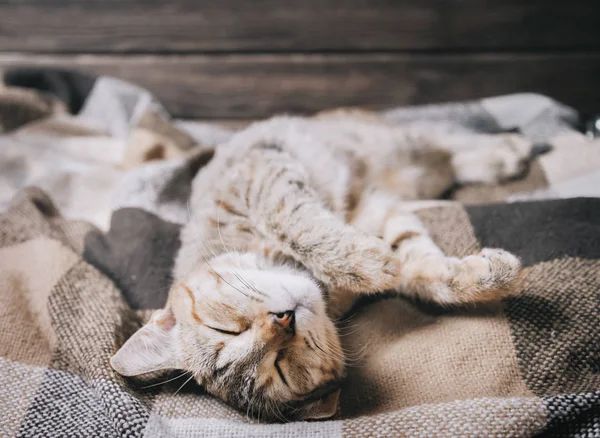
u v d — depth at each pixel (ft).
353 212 1.68
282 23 2.25
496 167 1.83
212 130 2.18
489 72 2.26
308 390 1.43
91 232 1.72
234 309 1.43
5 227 1.68
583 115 2.21
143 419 1.26
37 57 2.32
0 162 1.98
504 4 2.19
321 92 2.32
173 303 1.49
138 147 2.02
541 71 2.25
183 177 1.84
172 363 1.41
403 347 1.41
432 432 1.21
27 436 1.27
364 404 1.35
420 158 1.87
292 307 1.42
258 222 1.51
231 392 1.39
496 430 1.20
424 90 2.30
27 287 1.55
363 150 1.83
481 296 1.40
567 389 1.28
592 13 2.18
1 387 1.36
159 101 2.36
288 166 1.59
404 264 1.50
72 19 2.27
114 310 1.48
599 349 1.31
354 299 1.52
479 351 1.35
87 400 1.33
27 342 1.45
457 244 1.54
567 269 1.42
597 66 2.22
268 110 2.36
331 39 2.26
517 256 1.46
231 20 2.25
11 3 2.25
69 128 2.15
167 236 1.65
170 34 2.28
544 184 1.80
